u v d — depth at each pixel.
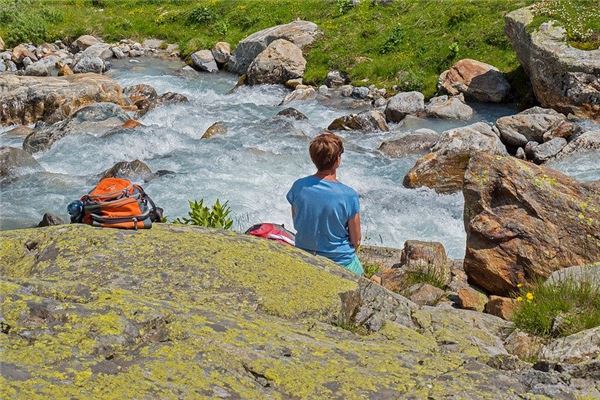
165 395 3.36
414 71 25.09
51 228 5.44
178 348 3.74
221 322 4.14
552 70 20.52
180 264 5.04
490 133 18.03
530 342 7.10
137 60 31.55
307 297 4.94
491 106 22.77
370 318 5.09
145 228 5.56
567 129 18.23
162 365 3.57
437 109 21.52
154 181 15.95
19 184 16.08
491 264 9.82
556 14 22.23
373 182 16.34
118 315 3.87
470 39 25.70
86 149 18.38
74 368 3.39
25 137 20.20
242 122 21.00
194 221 9.30
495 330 7.51
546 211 9.95
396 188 15.85
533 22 22.11
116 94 23.62
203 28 33.50
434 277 9.95
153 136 18.94
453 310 7.79
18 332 3.58
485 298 9.12
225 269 5.04
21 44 32.94
